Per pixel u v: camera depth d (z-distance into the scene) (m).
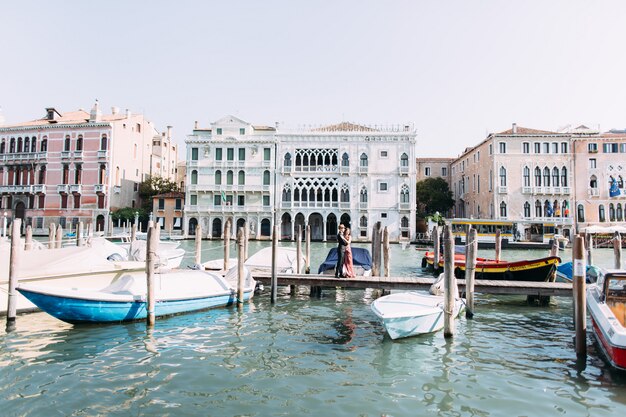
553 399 7.27
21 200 52.25
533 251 40.78
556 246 20.66
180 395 7.29
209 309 13.38
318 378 8.11
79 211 50.91
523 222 47.06
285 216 54.03
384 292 15.80
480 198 53.50
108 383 7.72
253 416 6.59
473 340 10.59
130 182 55.78
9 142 53.31
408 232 50.38
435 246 21.80
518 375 8.32
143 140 59.38
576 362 9.02
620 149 47.47
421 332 10.81
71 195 51.12
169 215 53.91
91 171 51.19
